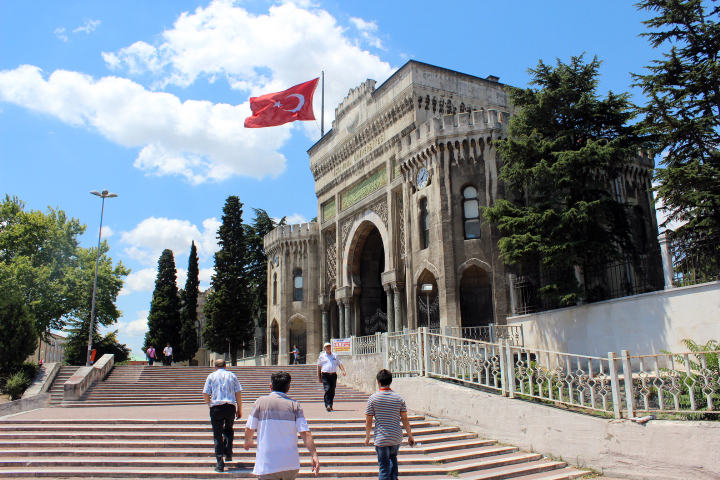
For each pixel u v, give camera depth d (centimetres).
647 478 1162
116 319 4869
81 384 2419
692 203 1772
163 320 6462
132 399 2436
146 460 1221
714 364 1222
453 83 3700
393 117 3741
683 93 1884
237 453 1273
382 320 4228
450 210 3038
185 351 6397
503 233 2873
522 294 2645
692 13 1892
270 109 3956
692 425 1117
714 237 1620
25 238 4572
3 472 1141
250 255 6303
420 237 3241
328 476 1175
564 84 2294
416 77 3569
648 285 2244
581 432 1294
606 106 2284
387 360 2131
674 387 1171
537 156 2302
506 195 2964
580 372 1358
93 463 1209
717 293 1522
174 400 2480
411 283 3256
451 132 3106
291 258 4962
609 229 2322
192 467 1200
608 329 1858
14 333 2872
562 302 2130
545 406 1388
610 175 2367
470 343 1644
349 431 1452
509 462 1309
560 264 2175
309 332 4728
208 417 1584
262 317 6128
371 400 970
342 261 4322
